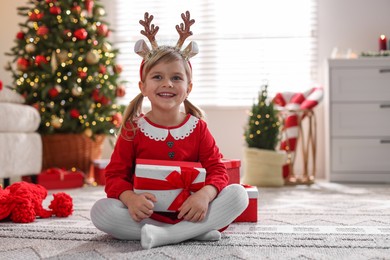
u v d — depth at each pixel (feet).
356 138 11.78
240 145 13.82
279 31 13.88
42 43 11.46
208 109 13.94
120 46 14.46
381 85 11.69
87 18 11.91
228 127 13.87
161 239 4.18
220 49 14.11
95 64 11.68
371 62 11.69
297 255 3.92
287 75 13.89
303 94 11.95
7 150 9.51
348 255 3.92
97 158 12.25
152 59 4.68
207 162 4.80
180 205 4.43
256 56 13.99
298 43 13.82
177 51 4.79
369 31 13.44
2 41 14.01
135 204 4.30
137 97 4.89
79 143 11.68
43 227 5.29
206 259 3.78
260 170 10.77
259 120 10.98
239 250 4.08
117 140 4.82
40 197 6.24
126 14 14.37
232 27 14.06
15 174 9.79
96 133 11.78
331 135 11.87
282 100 12.08
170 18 14.21
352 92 11.78
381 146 11.73
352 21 13.50
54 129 11.55
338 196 8.74
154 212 4.56
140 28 14.33
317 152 13.43
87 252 4.06
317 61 13.67
